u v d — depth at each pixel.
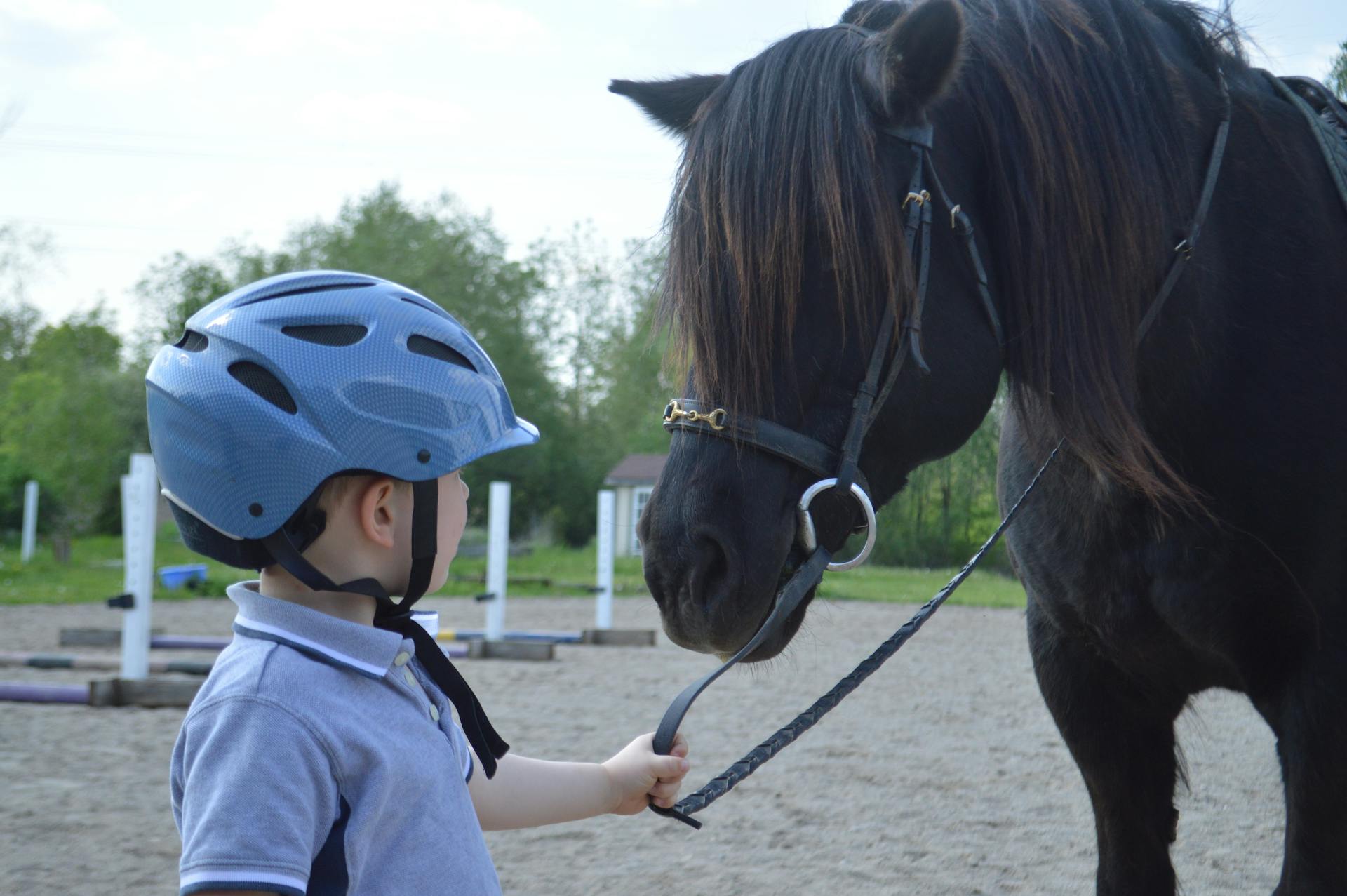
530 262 34.88
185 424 1.16
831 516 1.68
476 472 31.95
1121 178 1.82
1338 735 1.81
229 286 34.31
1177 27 2.16
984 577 16.70
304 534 1.17
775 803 4.14
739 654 1.53
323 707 1.12
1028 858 3.44
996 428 5.23
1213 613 1.91
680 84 2.08
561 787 1.43
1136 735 2.14
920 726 5.72
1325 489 1.88
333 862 1.10
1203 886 3.16
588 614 12.85
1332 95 2.35
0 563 20.83
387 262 33.69
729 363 1.63
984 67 1.85
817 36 1.81
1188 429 1.93
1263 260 1.99
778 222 1.63
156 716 5.78
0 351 39.72
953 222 1.77
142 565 6.24
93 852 3.44
